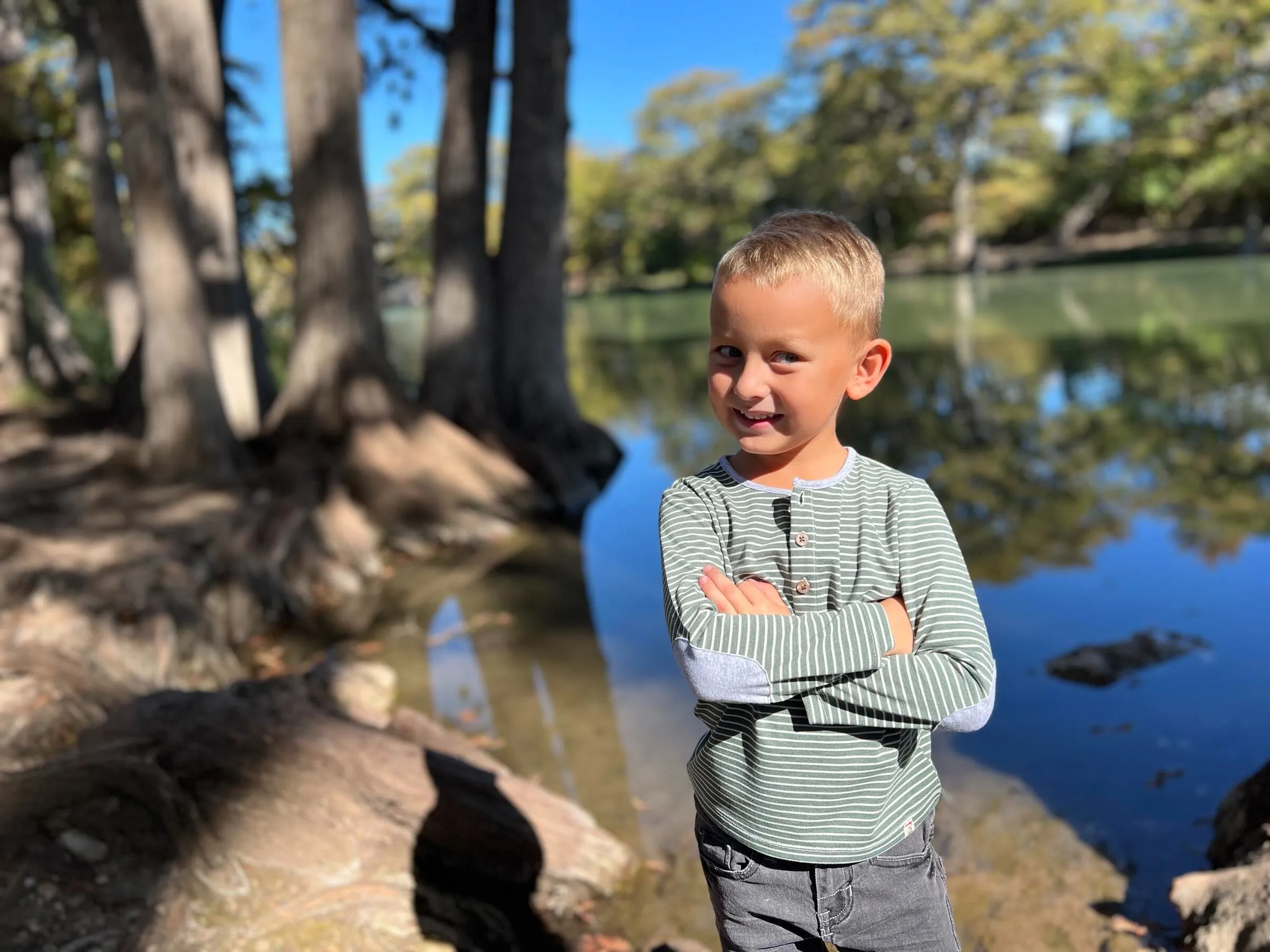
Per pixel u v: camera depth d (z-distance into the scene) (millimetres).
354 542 6648
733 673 1274
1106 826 3100
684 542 1442
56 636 4281
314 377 7992
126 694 3943
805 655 1265
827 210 1376
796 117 53875
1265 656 4336
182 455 7031
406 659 4969
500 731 4043
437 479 7727
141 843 2561
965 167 47406
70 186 18266
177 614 4895
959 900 2742
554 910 2764
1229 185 40312
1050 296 28609
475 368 9242
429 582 6387
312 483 6996
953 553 1384
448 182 9180
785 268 1266
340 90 7859
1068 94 44312
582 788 3527
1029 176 47219
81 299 19672
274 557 5984
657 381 16906
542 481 8727
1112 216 54125
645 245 66312
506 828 2889
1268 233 44750
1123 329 18328
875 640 1272
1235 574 5438
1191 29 40969
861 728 1374
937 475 8305
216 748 2924
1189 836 3021
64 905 2352
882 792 1404
